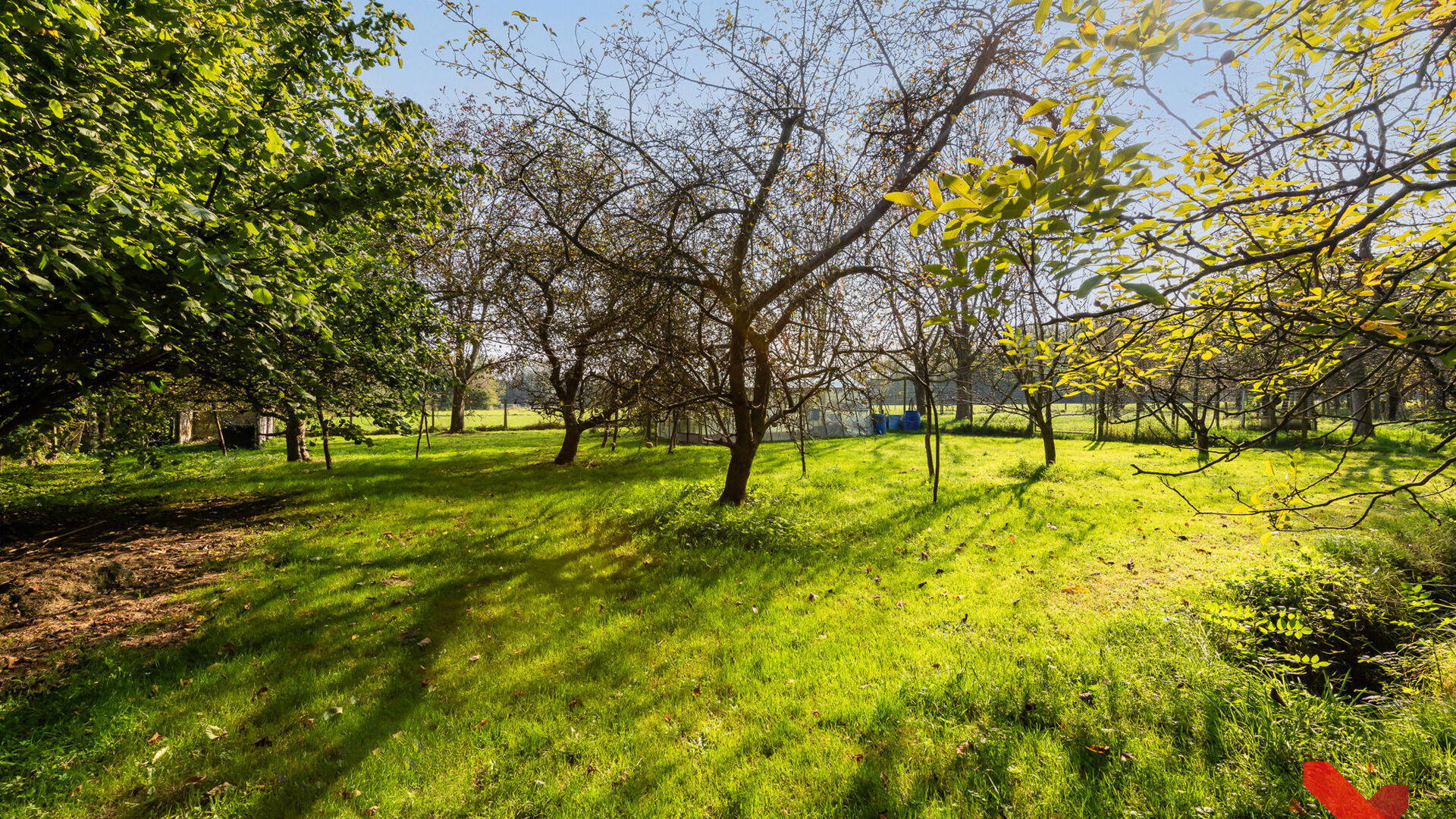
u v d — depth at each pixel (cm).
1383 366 220
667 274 674
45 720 374
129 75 430
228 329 541
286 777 329
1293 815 265
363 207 559
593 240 802
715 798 312
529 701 405
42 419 656
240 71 546
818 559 683
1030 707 366
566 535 814
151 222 381
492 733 368
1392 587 468
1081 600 538
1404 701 345
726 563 678
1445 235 213
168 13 413
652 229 668
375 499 1073
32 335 398
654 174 690
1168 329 273
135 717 380
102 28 405
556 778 329
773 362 854
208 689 418
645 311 712
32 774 326
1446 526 600
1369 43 215
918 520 820
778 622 519
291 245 471
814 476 1184
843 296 713
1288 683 368
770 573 643
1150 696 360
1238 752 311
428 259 996
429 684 427
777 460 1469
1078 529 763
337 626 521
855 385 805
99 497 1096
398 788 322
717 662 452
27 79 372
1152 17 143
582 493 1086
